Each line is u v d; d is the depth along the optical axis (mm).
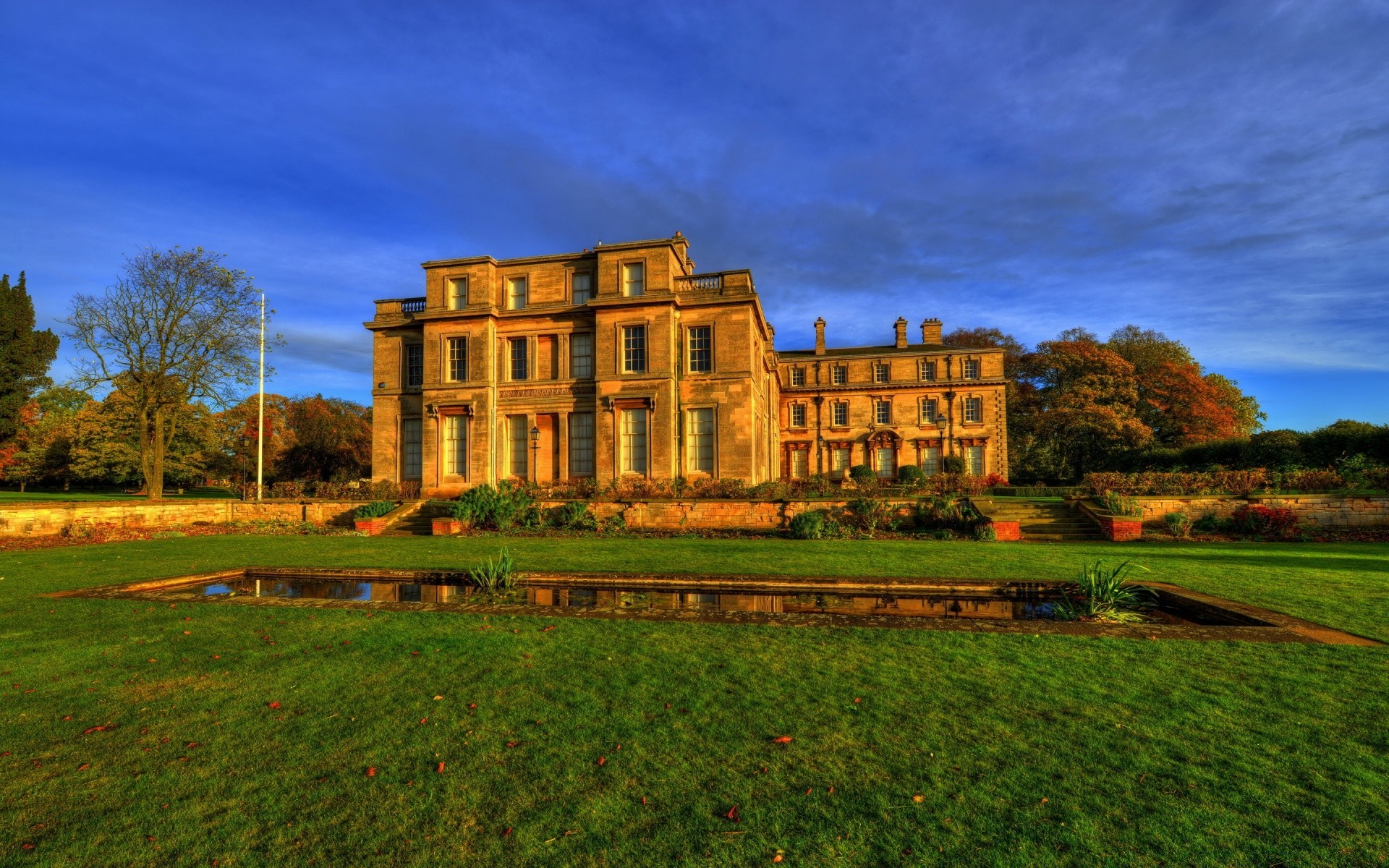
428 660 6508
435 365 30297
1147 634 7164
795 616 8211
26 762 4395
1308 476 20875
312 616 8422
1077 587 10227
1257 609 8266
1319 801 3748
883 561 13141
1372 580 10352
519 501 22562
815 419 47875
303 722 5008
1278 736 4586
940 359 46719
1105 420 42750
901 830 3500
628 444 28453
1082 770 4141
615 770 4180
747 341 28328
